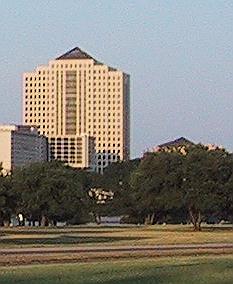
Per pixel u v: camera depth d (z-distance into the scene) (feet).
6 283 248.93
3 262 329.31
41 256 363.76
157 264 318.04
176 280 263.08
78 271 286.46
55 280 258.16
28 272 282.56
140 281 258.57
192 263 323.37
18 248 438.81
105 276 270.67
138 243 504.02
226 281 262.67
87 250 411.95
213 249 422.41
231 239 572.92
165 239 574.56
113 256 364.99
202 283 256.93
